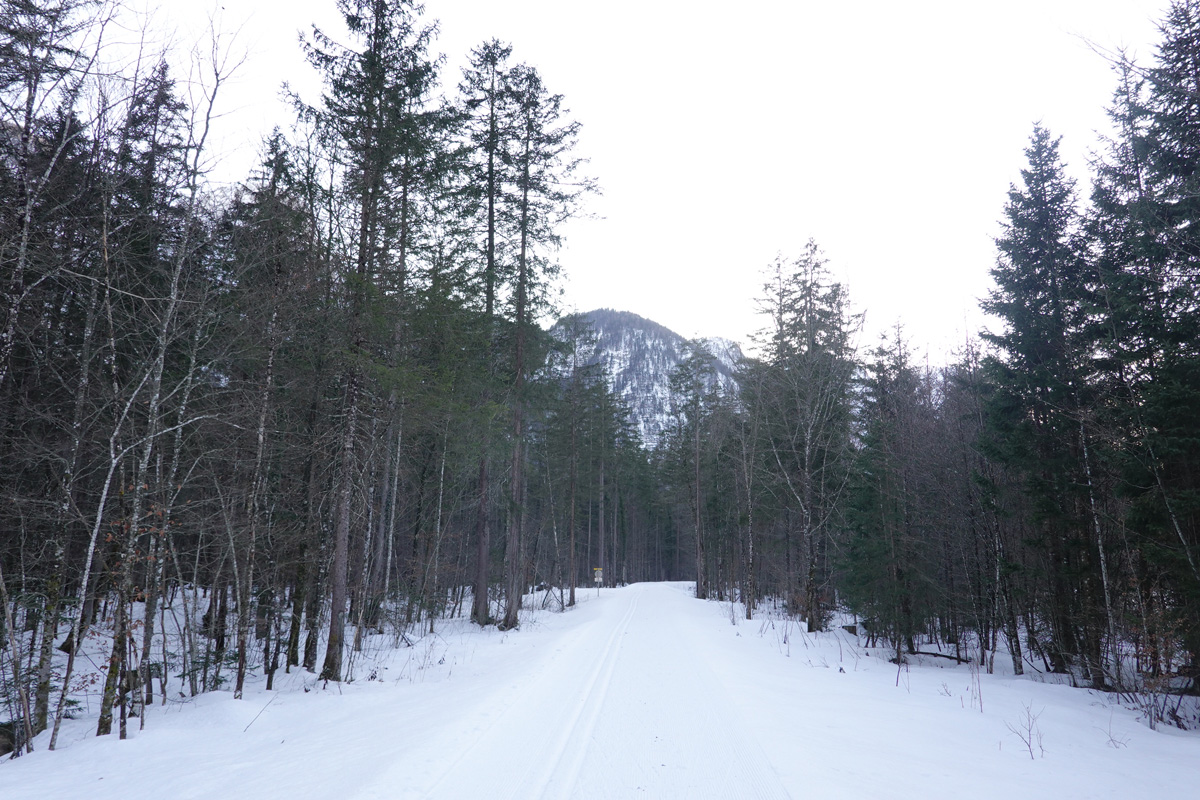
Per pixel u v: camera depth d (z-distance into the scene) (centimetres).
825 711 855
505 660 1379
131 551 839
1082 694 1154
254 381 1124
